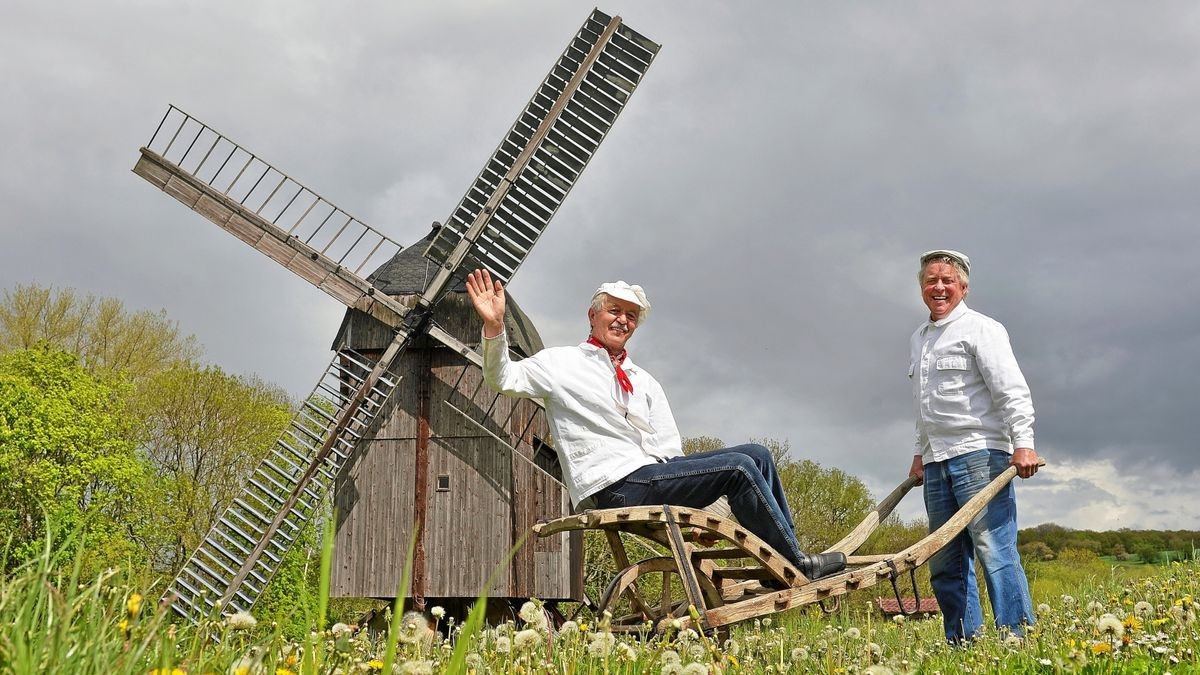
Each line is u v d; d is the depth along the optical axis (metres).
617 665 3.08
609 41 17.83
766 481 5.66
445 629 16.69
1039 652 3.87
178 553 33.44
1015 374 6.23
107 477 31.75
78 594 2.20
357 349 17.91
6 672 1.74
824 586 5.30
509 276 17.72
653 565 5.84
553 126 17.59
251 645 2.39
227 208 18.09
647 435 5.97
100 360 37.12
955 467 6.35
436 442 17.67
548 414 6.01
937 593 6.50
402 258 19.02
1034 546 20.20
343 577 17.36
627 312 6.13
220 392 35.03
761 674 3.75
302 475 17.55
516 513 17.36
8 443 29.45
